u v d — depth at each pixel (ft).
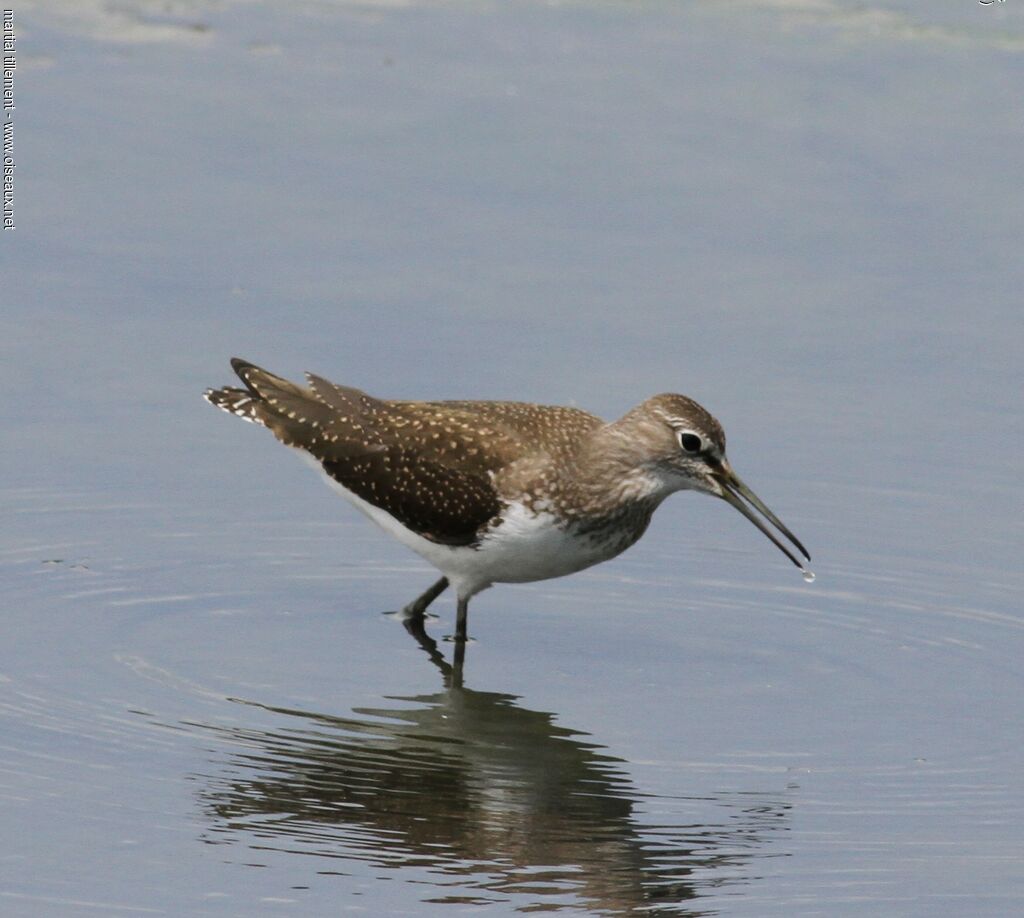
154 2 88.94
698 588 53.01
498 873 37.58
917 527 55.42
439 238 69.46
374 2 91.45
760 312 65.82
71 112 76.13
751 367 62.75
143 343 62.75
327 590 52.31
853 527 55.47
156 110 77.00
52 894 36.14
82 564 52.24
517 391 59.98
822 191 73.41
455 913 35.96
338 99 79.10
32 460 57.16
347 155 74.54
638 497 47.24
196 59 82.17
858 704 46.09
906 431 60.03
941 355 63.87
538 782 41.60
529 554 47.67
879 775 42.29
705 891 37.06
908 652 49.03
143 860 37.60
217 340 62.75
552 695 46.68
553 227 70.54
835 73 83.56
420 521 48.39
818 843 39.11
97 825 38.81
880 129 78.23
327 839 38.81
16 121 74.90
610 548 47.93
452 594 53.36
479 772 42.06
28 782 40.40
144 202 70.44
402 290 66.13
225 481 57.31
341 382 59.93
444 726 44.60
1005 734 44.34
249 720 44.34
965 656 48.70
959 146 76.89
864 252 69.46
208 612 50.37
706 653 49.19
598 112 79.15
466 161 74.64
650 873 37.70
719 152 76.18
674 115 79.15
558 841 38.99
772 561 54.19
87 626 48.91
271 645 48.80
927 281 67.82
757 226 71.10
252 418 51.55
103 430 58.90
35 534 53.52
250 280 66.28
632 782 41.88
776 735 44.37
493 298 65.82
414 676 47.67
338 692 46.37
